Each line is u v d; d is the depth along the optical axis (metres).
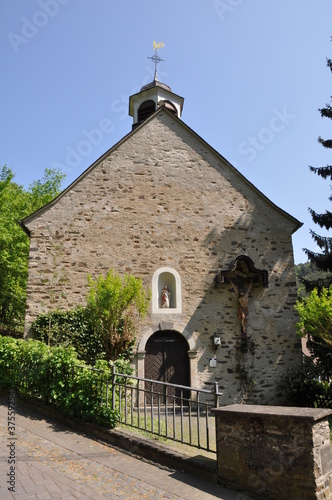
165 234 11.58
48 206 11.30
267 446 4.46
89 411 6.45
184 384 10.70
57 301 10.73
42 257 10.95
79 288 10.85
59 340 10.24
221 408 4.98
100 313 9.82
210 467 4.87
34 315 10.59
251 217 12.16
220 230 11.88
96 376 6.69
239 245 11.86
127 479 4.72
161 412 9.78
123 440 5.87
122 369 8.70
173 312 10.98
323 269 14.97
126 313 10.40
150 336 10.76
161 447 5.46
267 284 11.30
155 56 16.47
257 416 4.55
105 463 5.21
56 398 6.93
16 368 8.38
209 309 11.16
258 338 11.20
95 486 4.44
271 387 10.91
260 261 11.84
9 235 18.02
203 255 11.59
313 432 4.18
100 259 11.13
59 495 4.11
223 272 11.14
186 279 11.31
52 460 5.13
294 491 4.16
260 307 11.44
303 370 10.97
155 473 4.97
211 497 4.39
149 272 11.22
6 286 18.31
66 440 6.03
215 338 10.82
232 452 4.73
